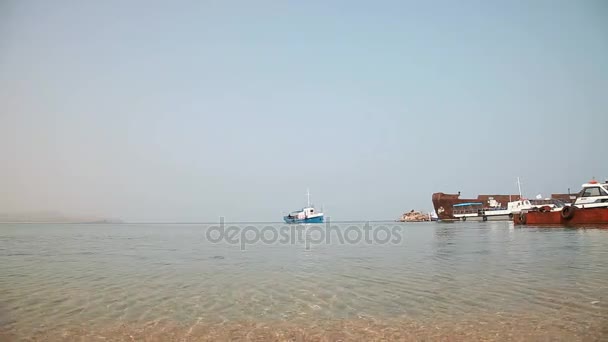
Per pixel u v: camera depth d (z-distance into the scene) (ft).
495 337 30.22
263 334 32.04
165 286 52.24
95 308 40.40
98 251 109.29
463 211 392.47
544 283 48.93
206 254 98.53
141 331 32.99
